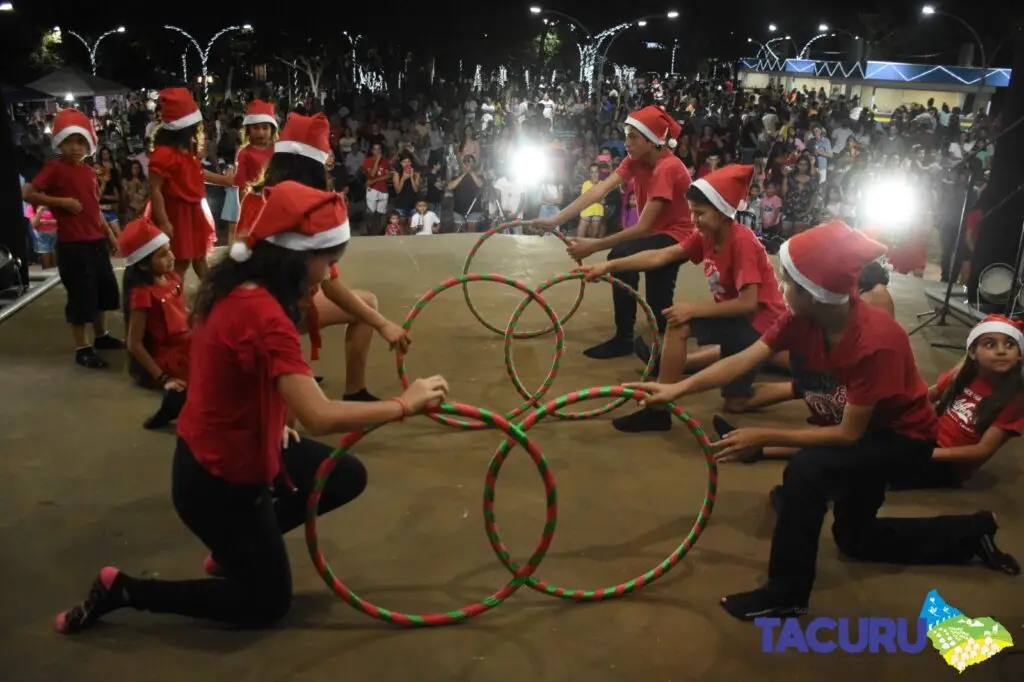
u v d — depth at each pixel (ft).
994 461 14.02
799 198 41.81
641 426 14.83
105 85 62.59
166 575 10.39
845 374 9.55
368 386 16.43
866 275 15.31
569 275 15.52
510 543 11.23
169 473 12.92
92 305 17.40
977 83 94.17
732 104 92.17
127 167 38.24
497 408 15.64
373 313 12.39
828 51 146.30
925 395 9.93
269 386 7.98
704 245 14.62
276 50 100.63
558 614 9.84
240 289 7.91
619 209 37.45
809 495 9.57
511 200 39.04
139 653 9.03
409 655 9.11
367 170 39.86
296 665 8.91
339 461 9.93
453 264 26.63
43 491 12.29
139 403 15.55
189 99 17.99
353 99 75.20
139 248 14.49
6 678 8.60
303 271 7.97
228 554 8.65
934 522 10.83
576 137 61.05
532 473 13.19
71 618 9.20
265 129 18.52
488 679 8.80
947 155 54.80
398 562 10.77
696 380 10.06
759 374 17.58
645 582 10.15
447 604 9.97
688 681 8.86
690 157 53.16
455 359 18.10
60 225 16.89
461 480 12.88
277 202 7.81
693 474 13.33
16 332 19.48
